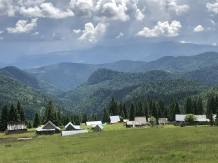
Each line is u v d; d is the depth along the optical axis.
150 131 77.19
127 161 30.33
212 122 115.38
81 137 73.25
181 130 74.81
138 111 167.75
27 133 109.94
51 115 141.88
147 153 35.88
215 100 159.38
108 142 57.12
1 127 122.81
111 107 192.50
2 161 42.12
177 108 158.00
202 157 30.00
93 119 196.00
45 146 58.66
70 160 35.50
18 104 146.75
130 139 59.75
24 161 39.06
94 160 33.09
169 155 31.98
